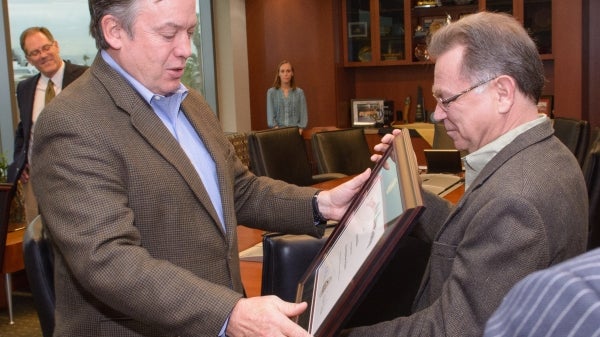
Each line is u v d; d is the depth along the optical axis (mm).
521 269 1084
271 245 1656
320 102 7859
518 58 1236
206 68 7699
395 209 1069
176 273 1235
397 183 1114
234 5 7652
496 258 1092
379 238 1062
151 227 1348
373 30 7652
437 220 1607
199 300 1202
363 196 1372
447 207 1628
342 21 7785
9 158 5449
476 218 1139
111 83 1370
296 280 1645
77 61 6141
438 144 4363
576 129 4121
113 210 1268
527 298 454
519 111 1260
